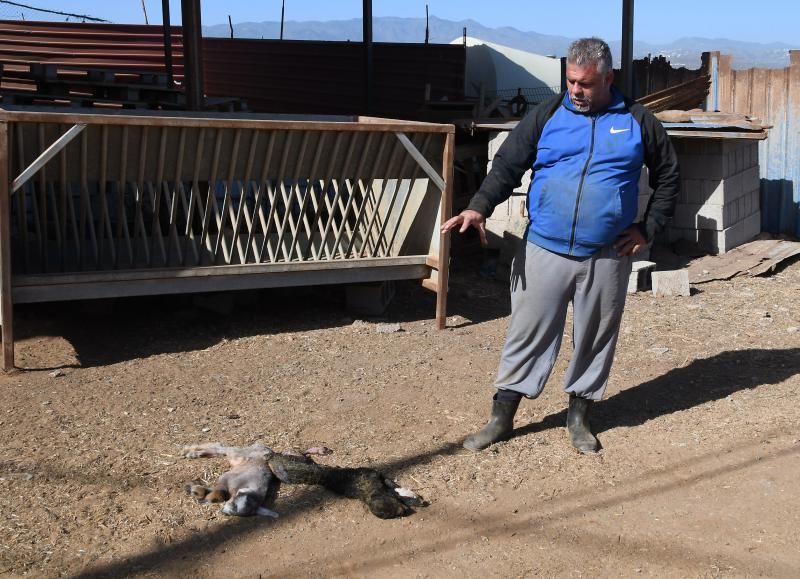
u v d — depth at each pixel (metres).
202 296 7.46
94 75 10.84
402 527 3.99
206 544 3.82
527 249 4.62
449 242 7.15
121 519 4.00
